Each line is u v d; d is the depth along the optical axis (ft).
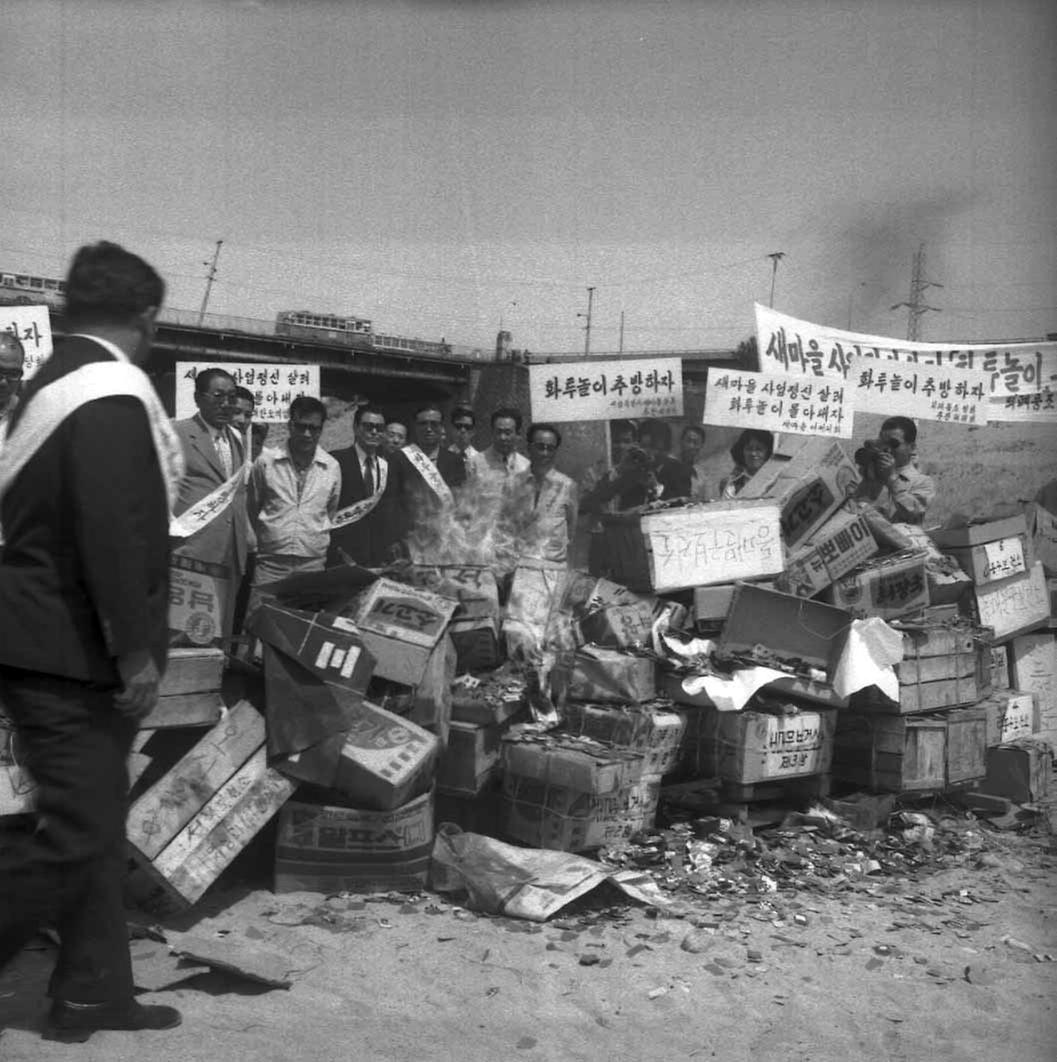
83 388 8.26
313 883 12.62
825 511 17.54
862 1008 10.45
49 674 8.29
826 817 15.75
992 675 18.93
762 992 10.68
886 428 20.31
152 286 9.05
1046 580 20.95
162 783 11.72
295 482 18.33
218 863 11.67
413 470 19.52
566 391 20.01
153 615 8.68
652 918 12.40
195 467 16.40
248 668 12.92
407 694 13.64
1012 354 19.52
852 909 13.17
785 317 18.98
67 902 8.56
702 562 16.12
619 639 15.28
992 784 18.03
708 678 15.10
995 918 13.14
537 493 18.98
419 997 10.18
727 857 14.33
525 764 13.69
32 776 8.50
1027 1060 9.39
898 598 17.43
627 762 13.56
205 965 10.41
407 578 15.17
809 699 15.67
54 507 8.30
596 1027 9.77
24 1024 9.25
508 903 12.17
